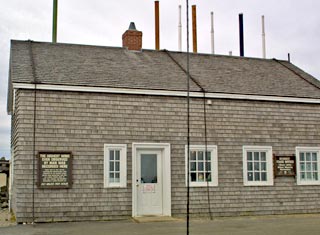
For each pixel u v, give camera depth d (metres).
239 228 12.64
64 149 13.76
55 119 13.77
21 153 13.34
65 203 13.61
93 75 14.93
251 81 17.14
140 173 14.69
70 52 16.86
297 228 12.68
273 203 15.80
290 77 18.47
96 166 14.02
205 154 15.26
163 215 14.68
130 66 16.52
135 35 18.80
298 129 16.45
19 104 13.52
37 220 13.31
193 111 15.21
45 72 14.45
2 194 23.28
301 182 16.27
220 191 15.23
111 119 14.32
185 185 14.88
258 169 15.88
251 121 15.86
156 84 15.09
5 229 12.21
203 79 16.44
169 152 14.81
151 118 14.73
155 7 22.14
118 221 13.76
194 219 14.50
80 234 11.41
